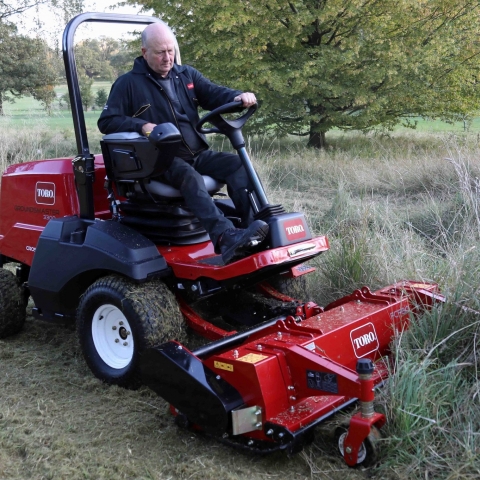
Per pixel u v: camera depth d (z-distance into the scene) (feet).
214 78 37.93
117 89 12.78
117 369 12.17
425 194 25.66
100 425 10.81
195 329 12.31
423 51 38.32
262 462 9.55
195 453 9.86
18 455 10.00
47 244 13.15
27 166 14.83
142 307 11.44
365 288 12.12
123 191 12.94
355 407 10.25
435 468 8.80
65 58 12.91
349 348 10.59
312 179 31.22
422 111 43.09
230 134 12.12
